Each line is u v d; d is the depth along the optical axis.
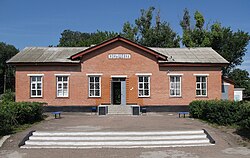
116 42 30.05
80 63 29.88
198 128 17.20
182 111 30.11
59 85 29.89
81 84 29.83
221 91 30.95
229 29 52.41
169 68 30.22
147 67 30.11
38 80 29.84
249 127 14.84
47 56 30.92
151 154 12.17
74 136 15.01
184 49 34.16
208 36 49.91
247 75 61.03
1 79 78.44
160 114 28.92
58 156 11.94
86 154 12.24
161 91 30.11
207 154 12.14
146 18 57.91
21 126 18.20
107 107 28.61
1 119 15.45
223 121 18.64
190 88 30.33
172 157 11.72
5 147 13.36
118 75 29.94
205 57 31.64
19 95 29.67
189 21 55.59
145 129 16.72
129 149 13.06
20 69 29.73
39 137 14.80
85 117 25.41
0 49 78.19
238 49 52.78
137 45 29.83
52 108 29.64
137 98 29.95
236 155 11.91
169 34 56.78
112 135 15.16
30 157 11.80
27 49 32.66
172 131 15.67
